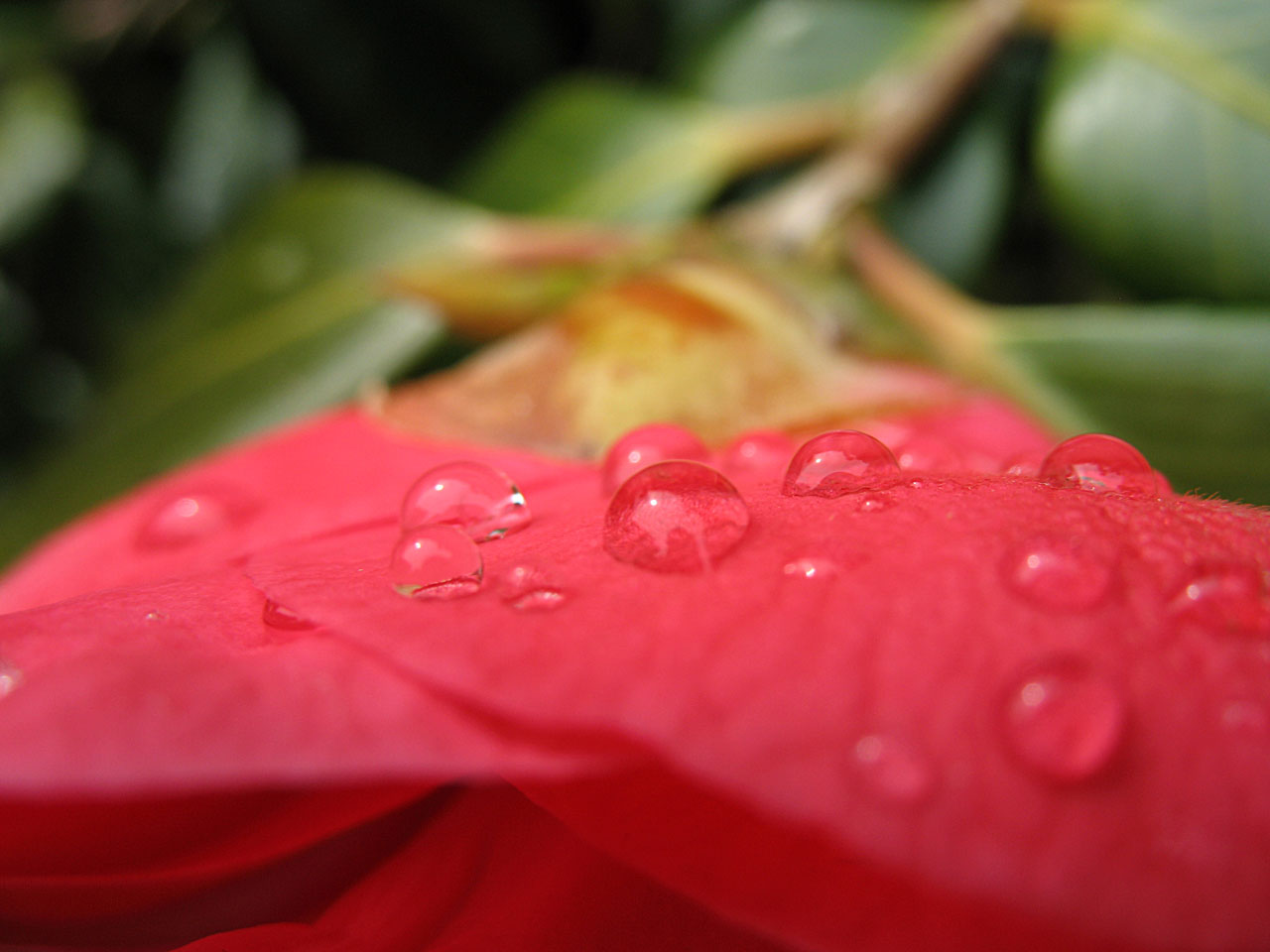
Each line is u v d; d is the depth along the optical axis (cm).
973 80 15
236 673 7
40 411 21
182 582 8
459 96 20
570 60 20
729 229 14
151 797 8
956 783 7
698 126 17
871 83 17
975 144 17
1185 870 7
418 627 7
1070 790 7
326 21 19
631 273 12
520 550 8
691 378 11
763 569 8
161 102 22
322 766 7
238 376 15
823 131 16
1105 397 13
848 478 8
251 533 9
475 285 13
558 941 8
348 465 10
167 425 15
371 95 20
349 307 15
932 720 7
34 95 21
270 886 9
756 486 9
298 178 16
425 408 11
